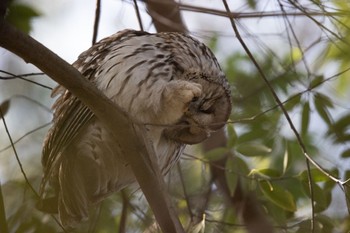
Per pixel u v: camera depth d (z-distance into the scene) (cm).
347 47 1129
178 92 999
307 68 1167
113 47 1059
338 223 1163
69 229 1048
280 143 1301
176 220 886
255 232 1166
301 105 1210
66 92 1042
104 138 1018
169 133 1062
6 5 791
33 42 820
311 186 1019
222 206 1228
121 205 1231
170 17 1323
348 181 998
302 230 1073
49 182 1044
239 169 1149
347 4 1081
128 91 1015
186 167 1284
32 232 1017
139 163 899
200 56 1078
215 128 1084
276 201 1100
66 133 1016
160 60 1041
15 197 1063
